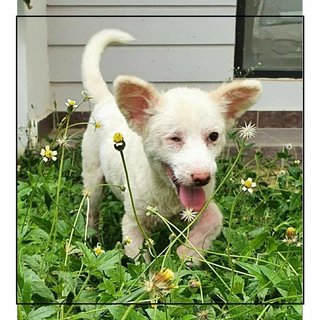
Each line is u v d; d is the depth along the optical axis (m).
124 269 0.70
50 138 1.37
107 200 1.03
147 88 0.80
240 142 1.20
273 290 0.69
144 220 0.84
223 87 0.83
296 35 1.65
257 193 1.04
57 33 1.59
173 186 0.80
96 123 0.91
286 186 1.08
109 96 1.01
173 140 0.78
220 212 0.83
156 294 0.53
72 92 1.60
